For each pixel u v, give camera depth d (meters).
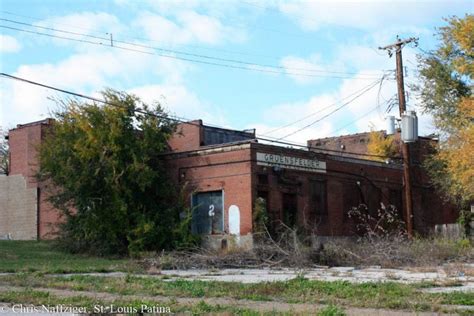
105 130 37.06
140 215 37.12
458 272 23.34
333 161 42.47
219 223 37.50
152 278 21.89
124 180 37.28
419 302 14.27
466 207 50.88
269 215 37.09
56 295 16.52
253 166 36.62
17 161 50.59
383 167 46.84
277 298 15.78
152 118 38.56
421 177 50.62
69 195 37.84
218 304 14.12
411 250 30.64
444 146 45.50
